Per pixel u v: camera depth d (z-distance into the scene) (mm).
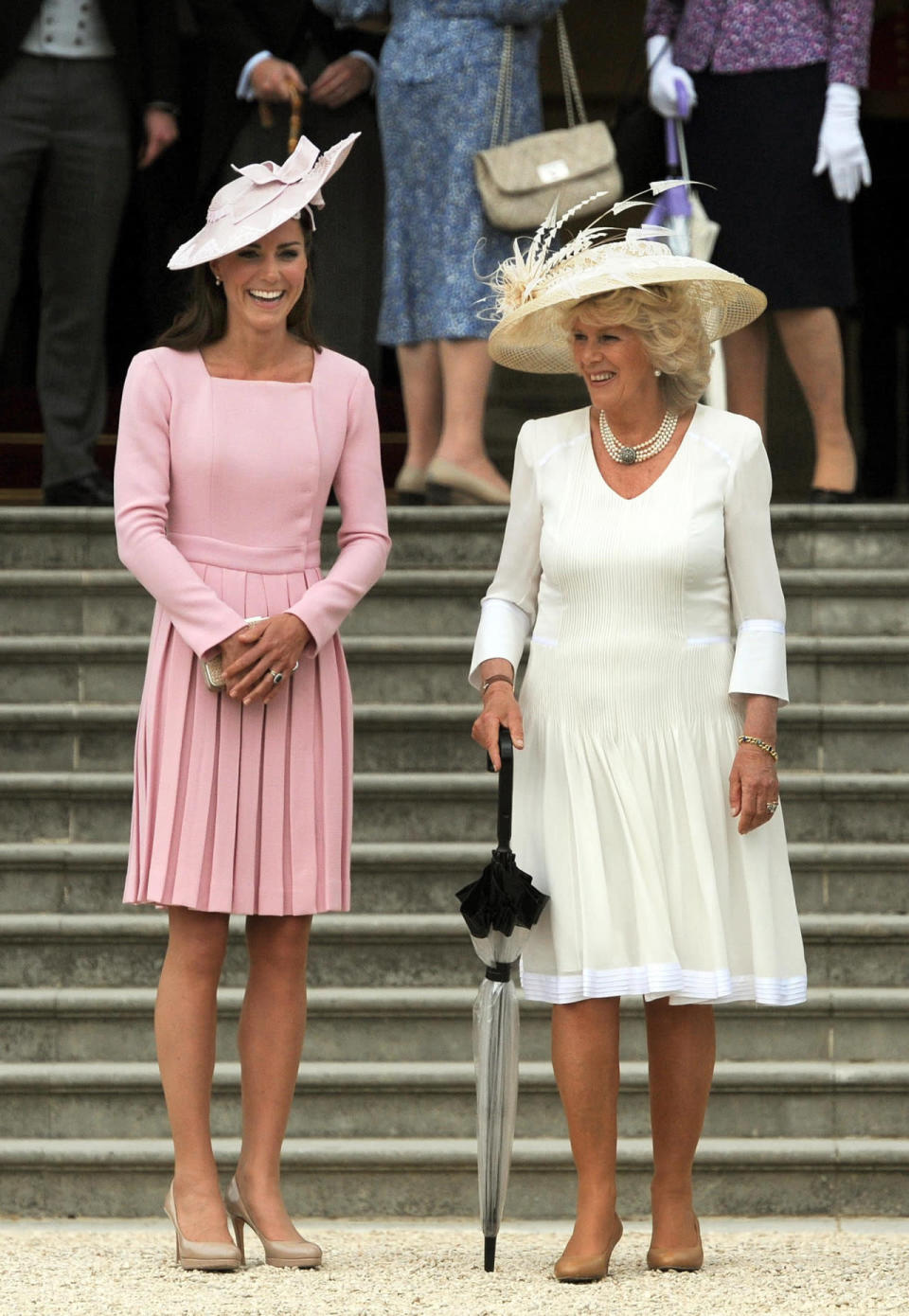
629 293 15406
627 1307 14086
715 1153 18562
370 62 27703
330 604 16125
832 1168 18562
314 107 27672
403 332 26828
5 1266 15875
